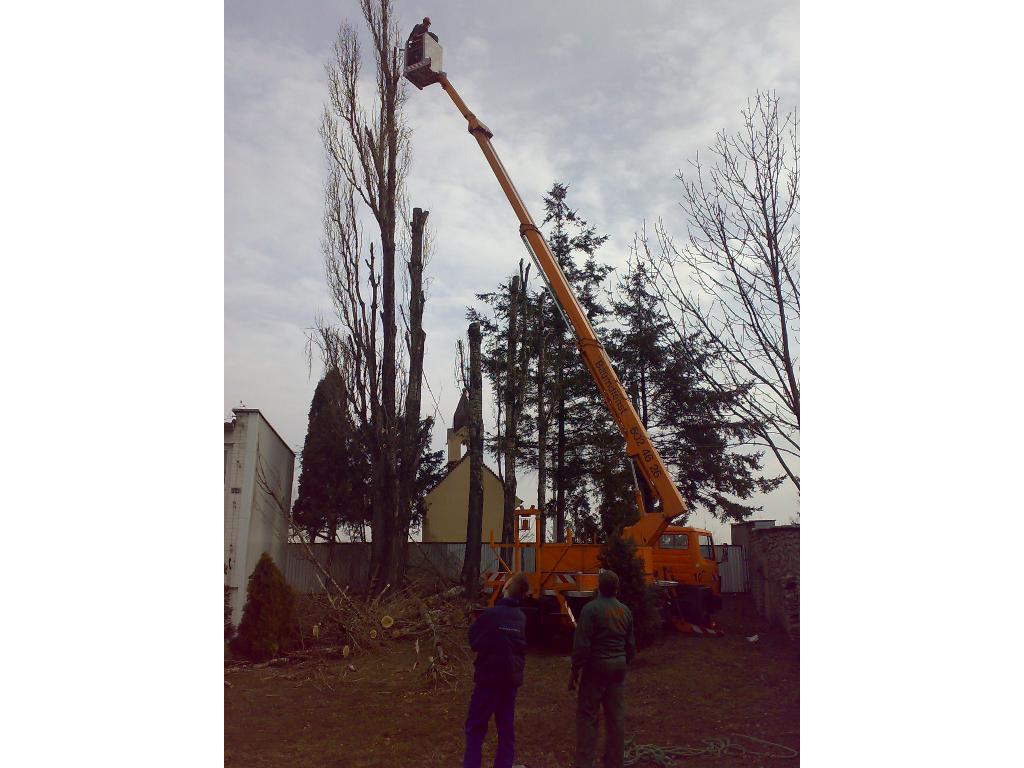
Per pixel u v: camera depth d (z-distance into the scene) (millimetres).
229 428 15344
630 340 23719
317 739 7738
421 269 21359
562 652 13398
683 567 16094
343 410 21656
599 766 6625
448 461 41750
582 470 26250
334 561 21172
